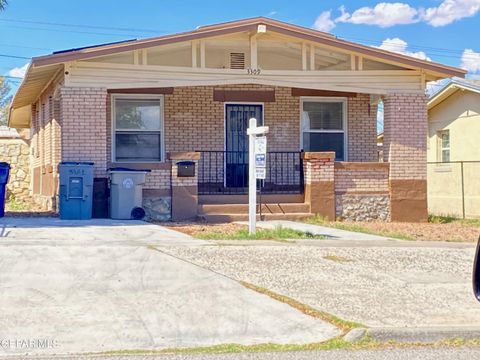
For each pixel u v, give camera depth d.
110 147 16.88
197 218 15.50
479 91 21.48
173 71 15.52
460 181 22.84
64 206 14.43
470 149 22.52
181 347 6.32
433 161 24.56
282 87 18.08
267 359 6.00
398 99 16.81
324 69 18.30
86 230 12.57
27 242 10.95
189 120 17.67
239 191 17.59
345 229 14.43
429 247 12.05
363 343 6.56
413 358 6.12
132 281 8.64
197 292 8.17
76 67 14.91
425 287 8.80
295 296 8.12
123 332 6.70
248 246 11.39
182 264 9.66
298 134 18.33
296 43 16.45
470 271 9.95
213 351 6.22
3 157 26.56
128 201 14.79
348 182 16.66
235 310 7.46
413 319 7.20
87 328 6.78
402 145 16.83
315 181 16.33
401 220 16.83
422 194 16.94
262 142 12.37
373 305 7.79
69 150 14.89
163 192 15.58
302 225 14.93
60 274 8.91
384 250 11.55
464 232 14.64
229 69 15.80
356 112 18.64
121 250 10.52
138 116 17.27
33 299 7.72
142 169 15.49
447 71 16.70
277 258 10.41
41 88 19.83
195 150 17.70
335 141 18.61
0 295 7.84
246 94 18.03
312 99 18.48
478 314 7.46
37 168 23.39
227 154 18.03
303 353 6.21
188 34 15.20
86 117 14.96
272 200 16.47
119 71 15.17
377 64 17.03
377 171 16.83
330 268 9.84
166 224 14.42
